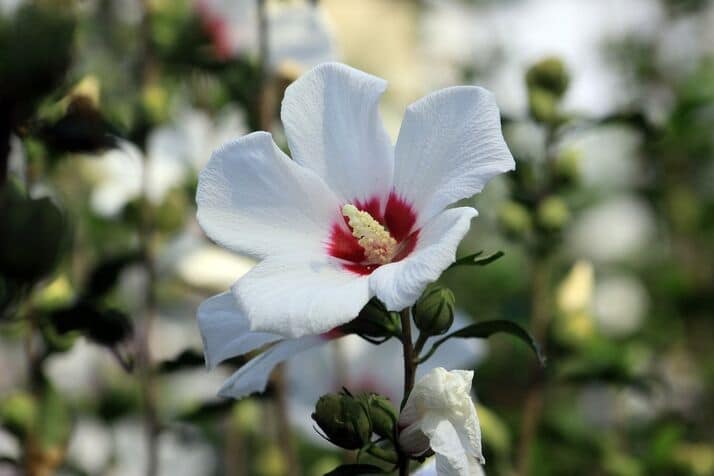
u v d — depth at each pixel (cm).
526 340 92
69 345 114
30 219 94
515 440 133
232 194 90
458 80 219
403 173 92
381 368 122
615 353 125
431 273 87
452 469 88
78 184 146
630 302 196
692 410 171
